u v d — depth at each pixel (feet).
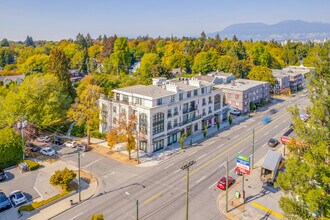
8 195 130.11
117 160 169.48
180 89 208.33
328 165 71.05
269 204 118.73
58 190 135.44
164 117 187.83
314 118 77.15
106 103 205.26
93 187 136.77
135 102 190.39
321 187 70.08
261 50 481.46
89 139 196.24
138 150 176.96
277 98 355.15
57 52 269.44
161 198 125.08
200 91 223.51
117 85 298.76
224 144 193.47
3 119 191.62
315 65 77.20
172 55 478.18
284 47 653.30
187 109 210.18
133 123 168.04
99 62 507.30
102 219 94.17
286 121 248.52
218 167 156.25
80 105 194.80
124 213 114.11
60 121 237.25
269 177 136.26
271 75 362.33
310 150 74.33
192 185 136.46
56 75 264.52
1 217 113.50
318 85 75.72
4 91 248.93
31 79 216.74
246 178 143.43
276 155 146.51
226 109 256.93
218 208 116.78
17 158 163.84
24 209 116.06
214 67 428.56
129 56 433.07
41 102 206.80
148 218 110.22
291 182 75.72
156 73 340.39
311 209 68.23
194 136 212.23
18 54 625.82
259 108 304.30
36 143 199.93
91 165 163.02
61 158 174.19
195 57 461.37
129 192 130.93
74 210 117.39
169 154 177.17
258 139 202.80
